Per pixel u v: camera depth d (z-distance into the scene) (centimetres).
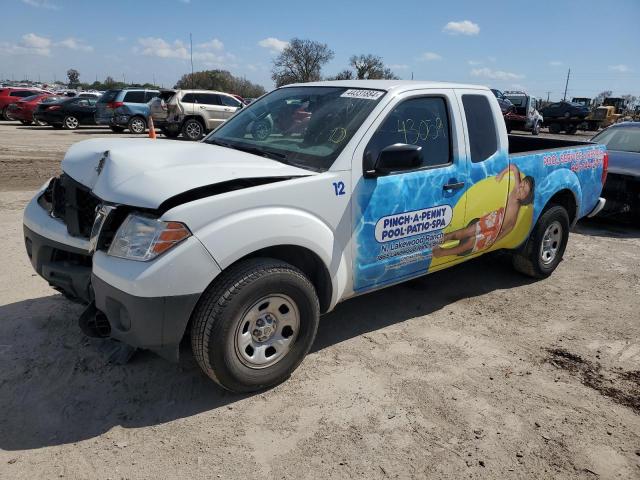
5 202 771
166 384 327
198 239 276
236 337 298
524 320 445
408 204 371
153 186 282
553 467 271
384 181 355
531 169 473
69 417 293
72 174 324
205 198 284
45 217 344
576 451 283
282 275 305
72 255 334
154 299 269
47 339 370
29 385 319
